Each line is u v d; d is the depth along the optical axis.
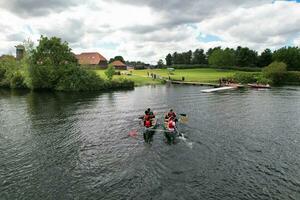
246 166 18.72
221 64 144.75
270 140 24.38
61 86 67.44
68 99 50.81
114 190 15.61
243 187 15.88
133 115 35.19
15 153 21.53
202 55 188.25
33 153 21.53
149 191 15.41
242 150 21.75
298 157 20.45
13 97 54.12
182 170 17.98
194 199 14.61
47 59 70.00
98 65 140.12
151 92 61.88
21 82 72.81
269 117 33.56
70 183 16.52
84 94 59.16
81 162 19.61
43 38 70.00
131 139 24.55
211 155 20.55
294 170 18.22
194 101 46.81
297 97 52.03
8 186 16.20
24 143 23.98
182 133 26.12
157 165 18.75
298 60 133.12
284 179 16.91
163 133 25.91
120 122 31.22
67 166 18.97
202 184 16.19
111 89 69.44
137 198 14.74
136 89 69.44
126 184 16.25
